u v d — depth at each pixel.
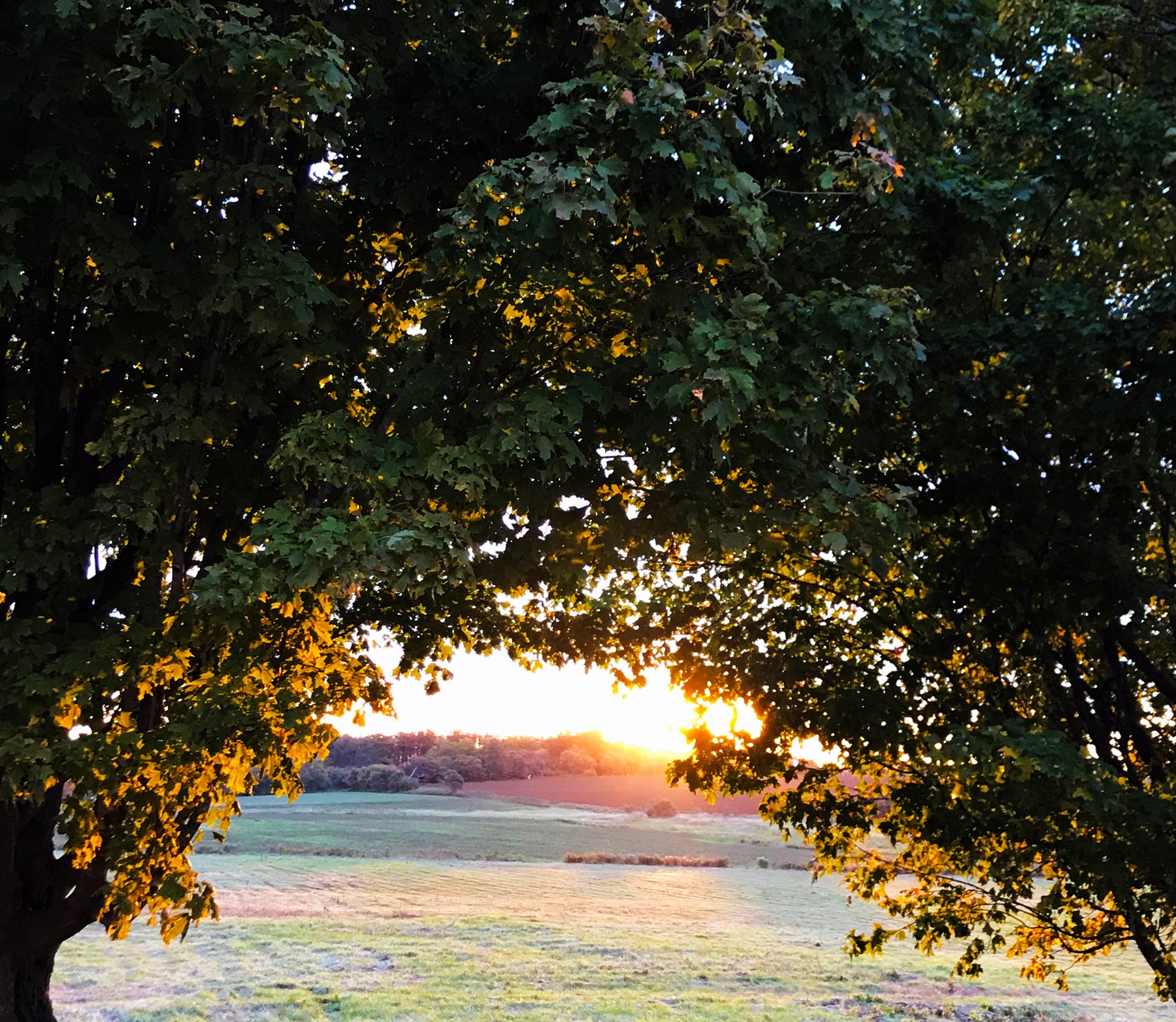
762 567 10.70
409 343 8.20
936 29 7.88
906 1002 27.75
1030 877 9.09
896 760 9.29
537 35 7.64
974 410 9.01
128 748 5.83
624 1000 27.44
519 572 7.24
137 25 5.17
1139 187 8.91
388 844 78.12
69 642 6.16
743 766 9.91
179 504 6.55
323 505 6.86
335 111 5.61
